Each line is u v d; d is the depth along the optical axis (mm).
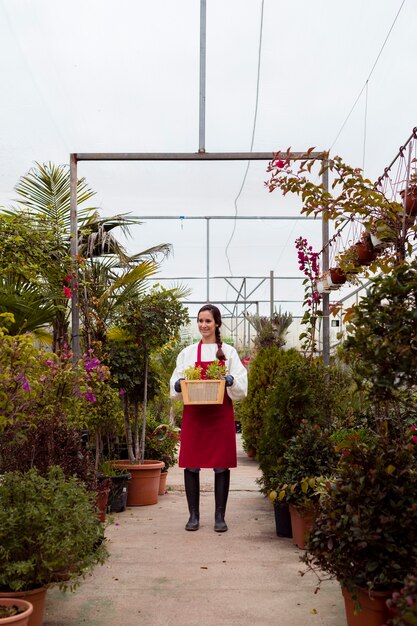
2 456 4207
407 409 3387
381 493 2873
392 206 4129
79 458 4551
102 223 7828
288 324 17734
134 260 7980
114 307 6883
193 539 5051
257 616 3404
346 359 3008
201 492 7379
